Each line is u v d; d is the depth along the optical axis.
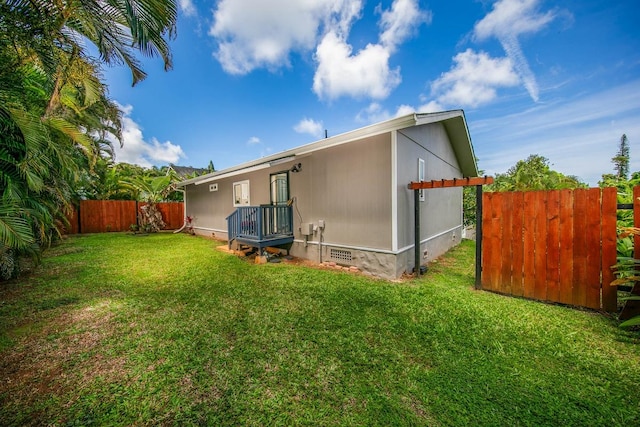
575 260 3.38
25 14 3.14
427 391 1.96
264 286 4.38
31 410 1.83
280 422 1.72
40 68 4.07
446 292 4.00
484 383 2.03
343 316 3.21
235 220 7.52
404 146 5.20
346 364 2.28
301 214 6.62
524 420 1.69
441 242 7.72
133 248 8.32
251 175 8.68
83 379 2.14
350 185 5.44
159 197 14.81
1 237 3.13
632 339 2.60
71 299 3.85
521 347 2.49
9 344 2.65
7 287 4.41
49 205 5.19
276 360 2.35
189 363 2.32
